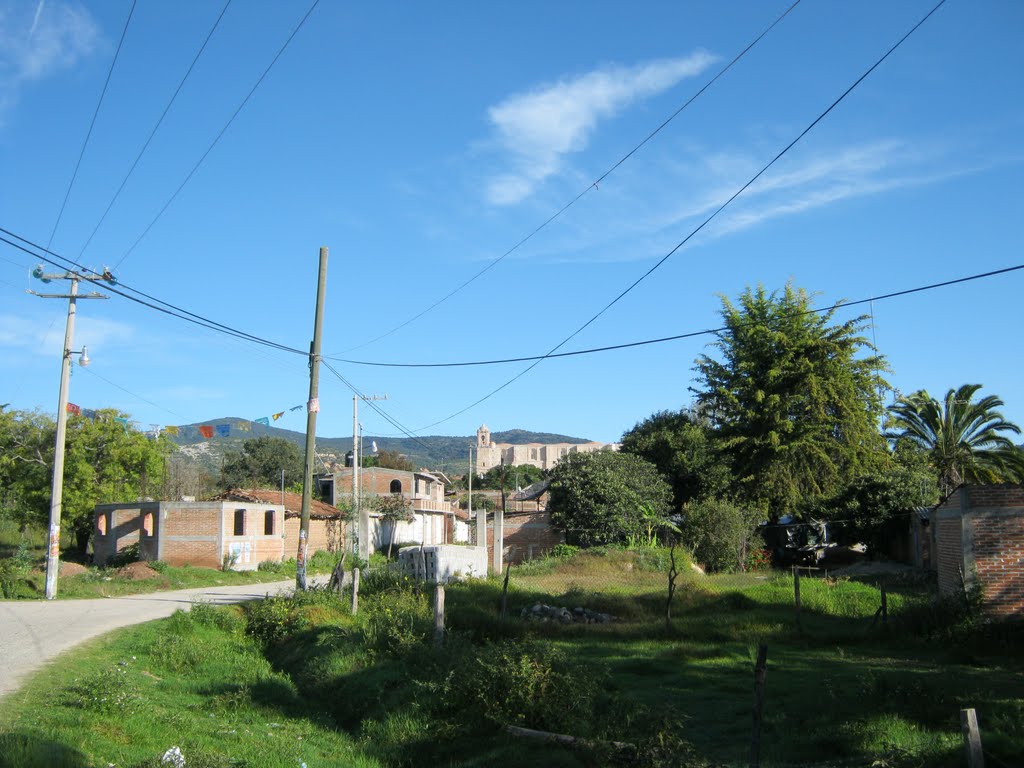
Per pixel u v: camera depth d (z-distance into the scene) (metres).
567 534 42.41
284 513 44.19
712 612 22.45
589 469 41.91
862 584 26.38
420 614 17.14
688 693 12.66
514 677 10.71
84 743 8.52
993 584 17.97
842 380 41.12
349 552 43.19
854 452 40.66
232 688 13.00
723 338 43.94
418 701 11.62
